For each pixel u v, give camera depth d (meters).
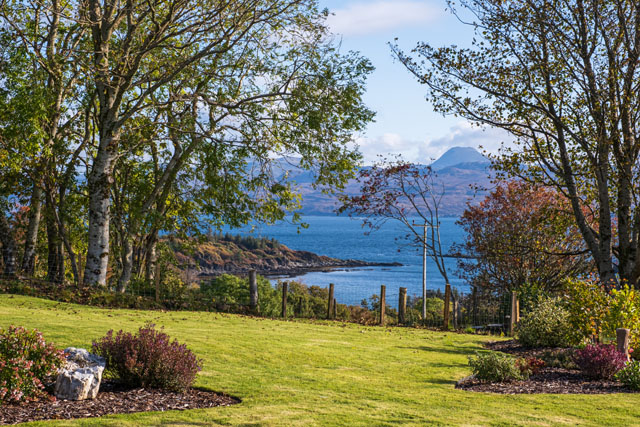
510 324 20.97
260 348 12.93
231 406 8.12
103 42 22.03
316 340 15.11
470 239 32.56
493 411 8.30
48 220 25.66
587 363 11.75
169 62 23.08
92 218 22.34
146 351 9.01
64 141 25.44
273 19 22.70
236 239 116.31
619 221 21.27
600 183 21.12
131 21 22.62
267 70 22.81
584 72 20.55
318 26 22.31
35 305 17.45
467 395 9.57
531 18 20.44
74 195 26.73
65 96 25.16
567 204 24.08
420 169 30.25
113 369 9.09
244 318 20.06
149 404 8.03
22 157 23.08
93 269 22.25
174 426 6.88
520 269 30.02
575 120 21.14
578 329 15.84
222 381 9.69
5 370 7.56
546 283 30.23
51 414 7.22
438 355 14.38
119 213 26.34
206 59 24.77
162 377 8.91
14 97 22.02
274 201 24.27
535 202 31.22
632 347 14.16
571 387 10.72
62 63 21.77
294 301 30.86
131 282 23.83
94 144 26.44
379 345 15.33
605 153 20.53
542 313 16.80
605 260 21.25
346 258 156.50
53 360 8.22
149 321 16.03
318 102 21.59
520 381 11.30
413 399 9.03
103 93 22.70
